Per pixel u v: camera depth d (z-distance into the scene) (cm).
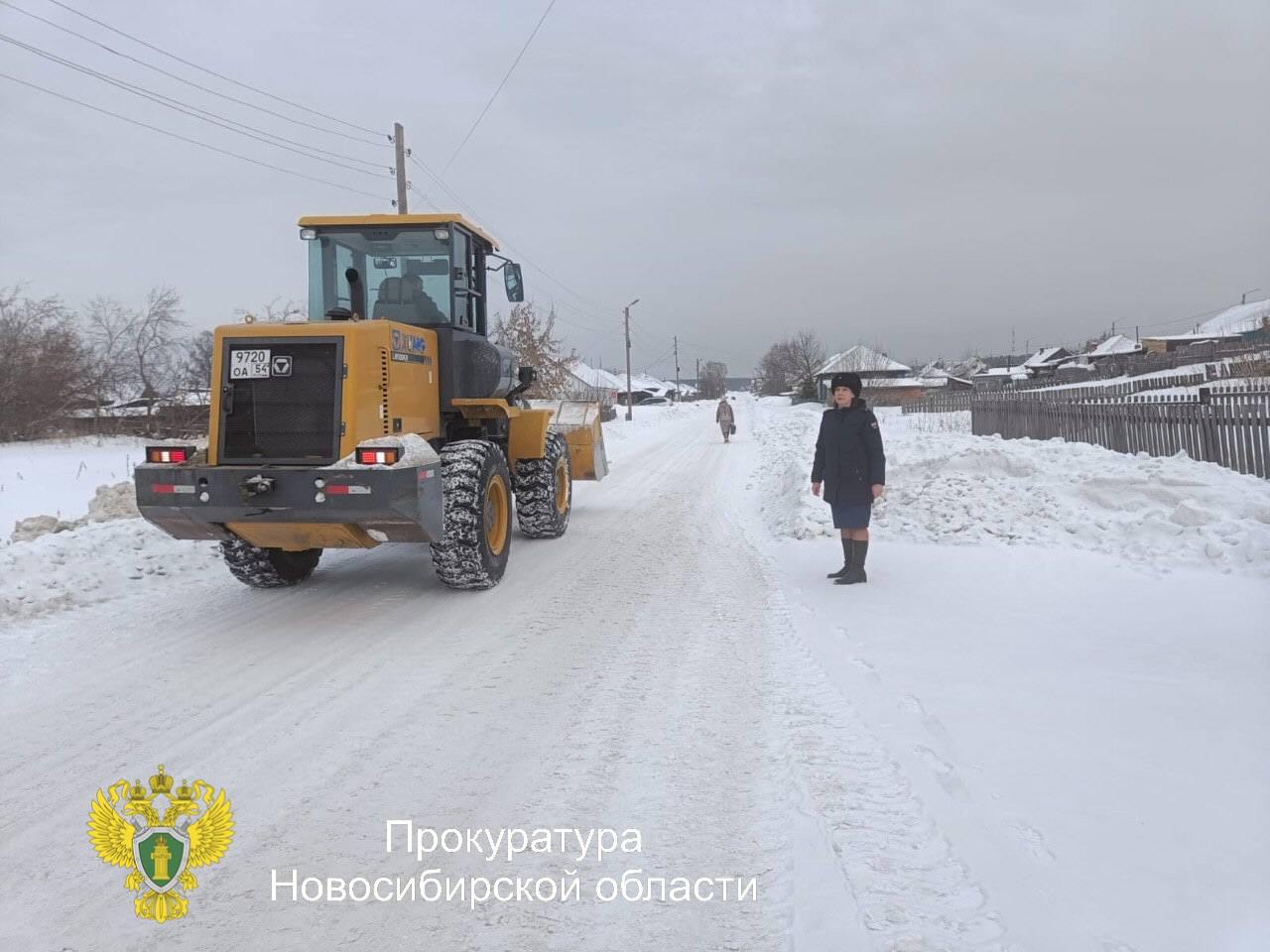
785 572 759
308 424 612
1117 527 776
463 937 263
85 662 535
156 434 2394
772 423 3641
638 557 851
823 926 261
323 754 398
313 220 757
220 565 823
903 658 504
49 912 280
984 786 343
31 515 1234
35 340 2372
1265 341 3753
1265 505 737
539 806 344
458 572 686
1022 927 255
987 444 1203
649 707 446
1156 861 288
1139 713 409
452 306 762
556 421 1186
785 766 371
